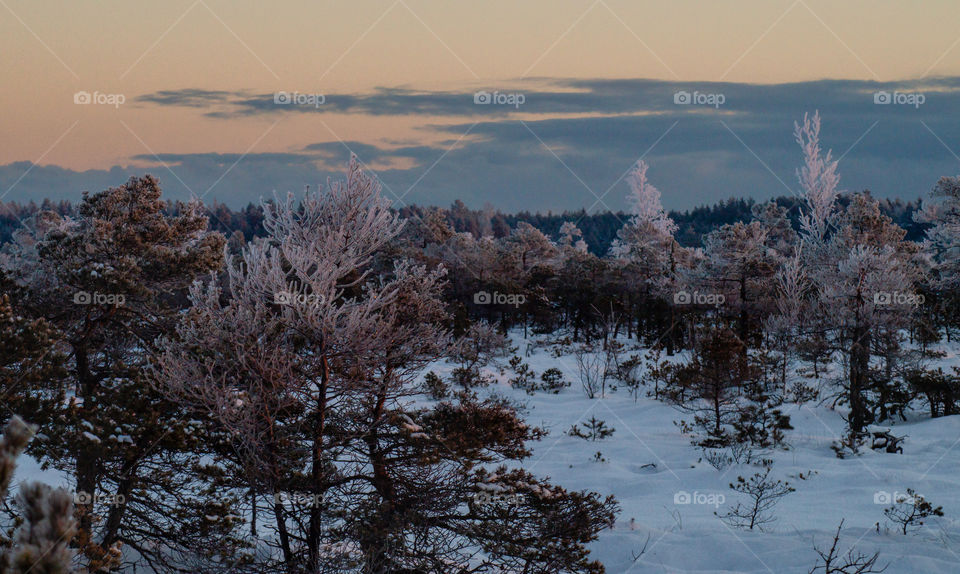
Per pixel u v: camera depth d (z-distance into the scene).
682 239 158.38
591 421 31.19
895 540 15.04
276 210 12.27
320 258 11.85
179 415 12.08
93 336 18.34
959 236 41.50
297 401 11.80
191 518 12.16
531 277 70.94
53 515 3.19
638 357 42.53
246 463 11.55
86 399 12.23
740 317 49.97
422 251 68.56
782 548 14.66
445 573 11.41
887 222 42.22
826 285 34.72
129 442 11.34
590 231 168.38
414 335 12.52
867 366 33.19
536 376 42.84
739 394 30.20
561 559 11.27
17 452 3.17
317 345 11.95
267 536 13.69
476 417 12.34
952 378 33.66
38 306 19.20
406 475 12.12
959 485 20.39
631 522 16.75
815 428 31.23
